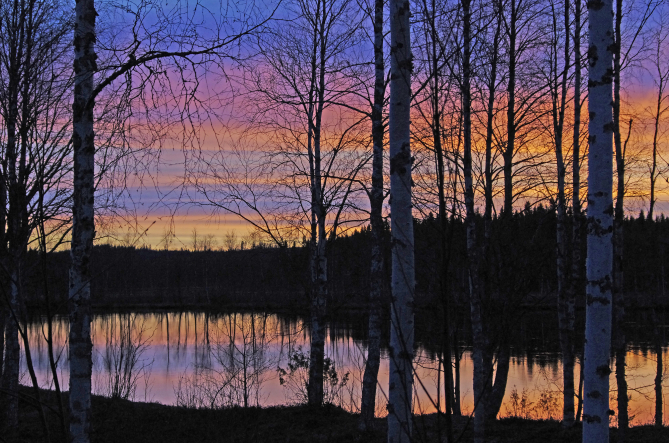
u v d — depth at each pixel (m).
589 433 3.96
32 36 8.77
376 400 14.23
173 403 15.85
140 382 19.25
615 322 7.70
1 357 10.33
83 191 5.10
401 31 4.11
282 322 21.77
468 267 6.03
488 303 5.29
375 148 9.67
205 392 15.78
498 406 11.03
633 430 10.10
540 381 17.03
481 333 5.83
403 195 3.92
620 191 7.69
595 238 4.07
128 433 10.93
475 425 5.65
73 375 4.89
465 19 6.84
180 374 20.20
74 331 4.93
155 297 53.03
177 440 10.42
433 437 7.93
